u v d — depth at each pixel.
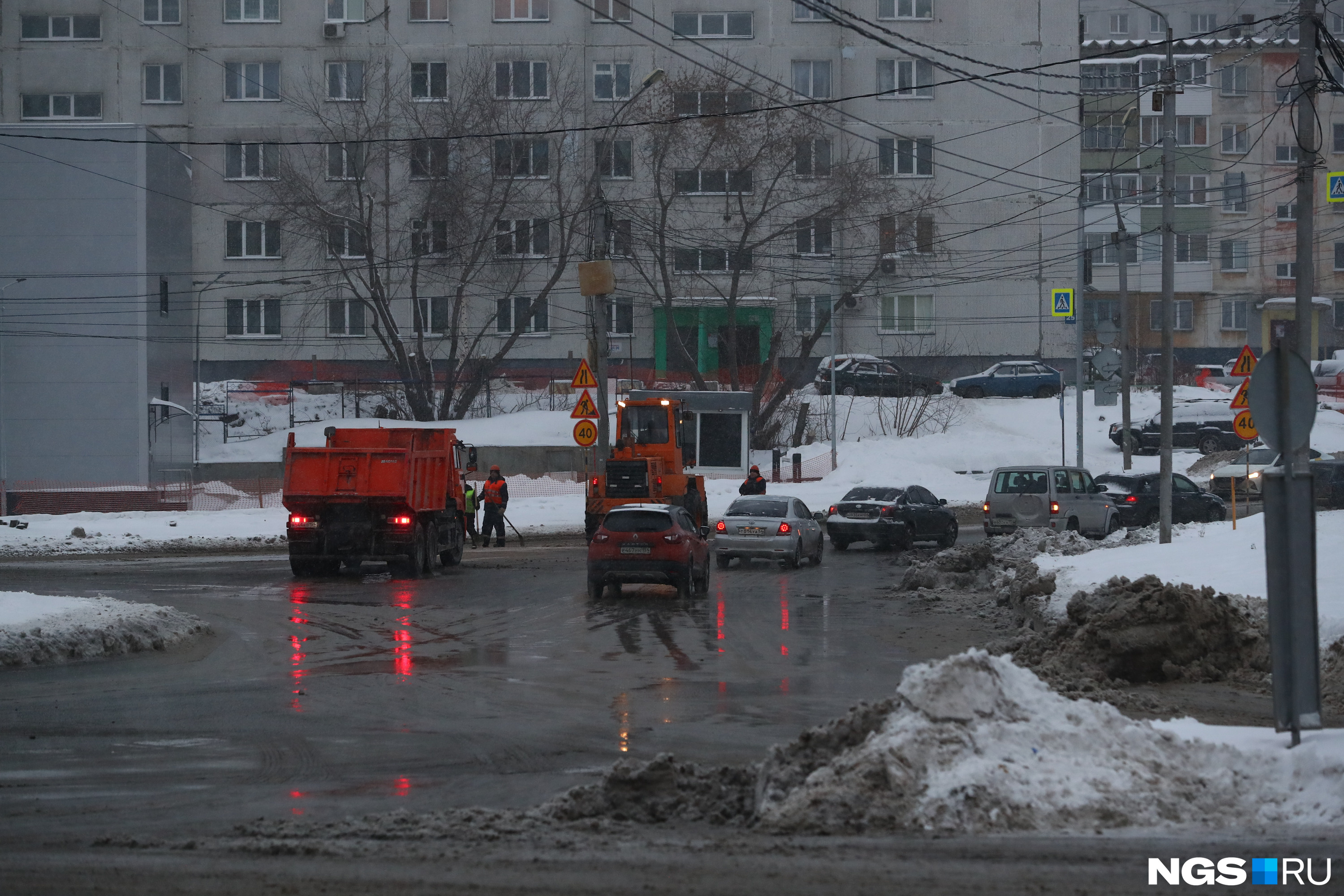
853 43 112.94
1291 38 132.00
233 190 111.38
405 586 42.09
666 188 108.69
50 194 78.81
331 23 109.25
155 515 69.75
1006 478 58.53
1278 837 12.09
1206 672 22.95
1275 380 15.16
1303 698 14.62
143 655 26.81
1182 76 129.12
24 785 15.29
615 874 11.13
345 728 19.00
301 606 36.19
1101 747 13.41
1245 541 36.53
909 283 115.31
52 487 77.12
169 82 111.69
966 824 12.27
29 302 78.56
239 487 81.12
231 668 25.22
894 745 13.01
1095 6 169.75
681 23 111.62
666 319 110.44
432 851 11.93
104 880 11.12
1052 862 11.35
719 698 21.70
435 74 110.69
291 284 109.38
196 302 111.12
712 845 12.02
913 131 113.88
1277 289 133.25
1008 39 113.94
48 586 40.75
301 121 110.00
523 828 12.72
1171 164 42.75
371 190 100.81
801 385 114.81
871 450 96.31
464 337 103.44
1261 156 132.62
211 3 111.12
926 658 26.52
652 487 55.59
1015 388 111.38
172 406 81.12
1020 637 27.50
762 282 112.00
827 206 99.38
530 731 18.80
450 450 49.69
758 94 98.00
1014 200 114.88
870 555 56.78
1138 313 130.25
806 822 12.39
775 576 46.34
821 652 27.50
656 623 32.69
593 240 61.56
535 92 110.31
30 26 111.69
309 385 108.94
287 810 14.02
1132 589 24.38
